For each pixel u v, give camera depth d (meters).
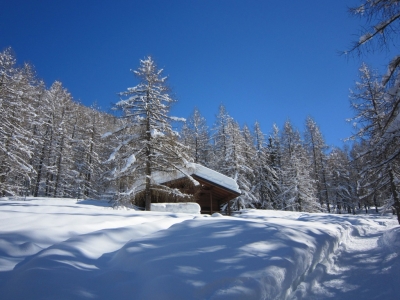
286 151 38.88
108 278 3.78
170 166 16.20
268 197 35.03
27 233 5.75
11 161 19.14
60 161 29.94
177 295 3.04
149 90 16.28
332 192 39.34
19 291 3.15
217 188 22.27
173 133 16.09
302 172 33.91
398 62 7.69
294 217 22.84
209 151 39.88
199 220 7.65
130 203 15.09
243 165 31.62
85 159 30.19
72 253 4.55
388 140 7.83
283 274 4.07
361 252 7.42
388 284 4.68
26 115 23.03
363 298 4.29
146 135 15.98
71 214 8.73
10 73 21.30
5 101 19.92
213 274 3.65
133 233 6.31
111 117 15.71
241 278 3.56
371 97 15.73
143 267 3.97
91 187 29.77
